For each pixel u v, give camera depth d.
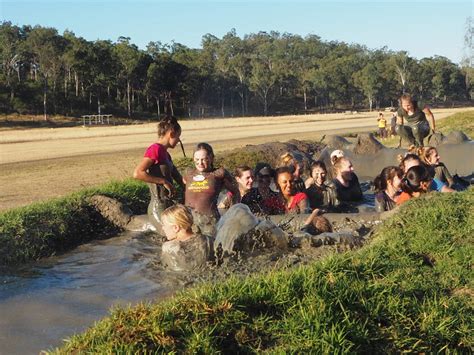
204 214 8.11
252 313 4.46
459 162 13.32
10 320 5.24
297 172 9.36
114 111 105.06
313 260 6.72
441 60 146.50
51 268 7.10
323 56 167.00
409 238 6.44
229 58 137.25
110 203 9.41
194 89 115.50
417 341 4.27
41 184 16.78
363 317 4.46
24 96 98.31
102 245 8.24
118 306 4.96
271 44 167.75
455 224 6.65
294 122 69.06
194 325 4.20
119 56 104.56
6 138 46.72
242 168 9.03
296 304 4.52
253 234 7.07
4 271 7.00
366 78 130.50
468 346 4.31
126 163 22.69
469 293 5.09
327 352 3.99
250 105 127.81
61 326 5.07
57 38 103.19
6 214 8.56
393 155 13.41
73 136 48.47
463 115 29.30
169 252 6.73
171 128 8.51
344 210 9.35
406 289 4.99
